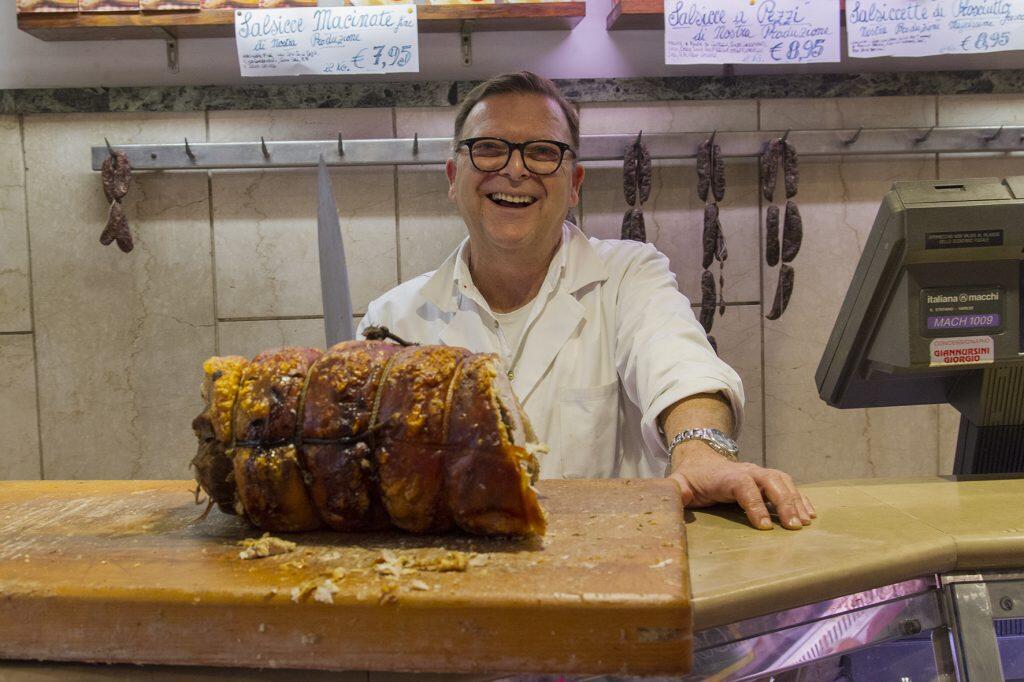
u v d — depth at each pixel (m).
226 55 2.79
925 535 1.05
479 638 0.83
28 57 2.77
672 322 1.73
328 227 1.73
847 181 2.93
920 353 1.34
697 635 0.86
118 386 2.84
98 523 1.15
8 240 2.78
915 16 2.52
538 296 1.96
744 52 2.52
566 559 0.94
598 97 2.85
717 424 1.43
